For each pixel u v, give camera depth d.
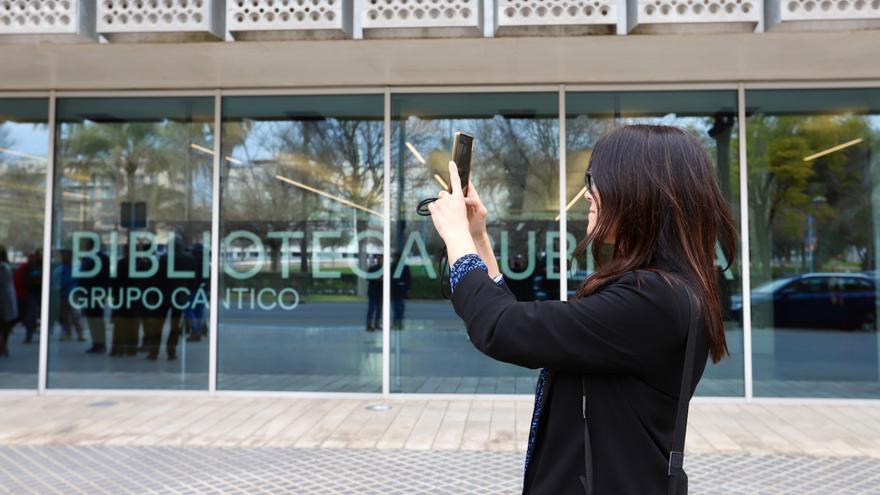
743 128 7.33
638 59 6.60
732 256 1.38
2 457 5.28
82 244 7.72
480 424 6.29
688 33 5.93
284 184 7.61
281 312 7.55
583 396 1.28
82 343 7.69
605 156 1.37
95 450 5.47
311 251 7.55
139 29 6.14
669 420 1.27
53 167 7.73
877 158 7.30
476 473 4.89
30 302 7.74
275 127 7.64
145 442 5.70
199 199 7.66
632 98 7.43
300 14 6.09
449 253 1.37
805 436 5.90
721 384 7.31
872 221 7.30
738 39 6.02
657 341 1.23
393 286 7.48
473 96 7.52
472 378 7.40
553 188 7.41
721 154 7.37
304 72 7.08
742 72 7.04
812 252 7.30
